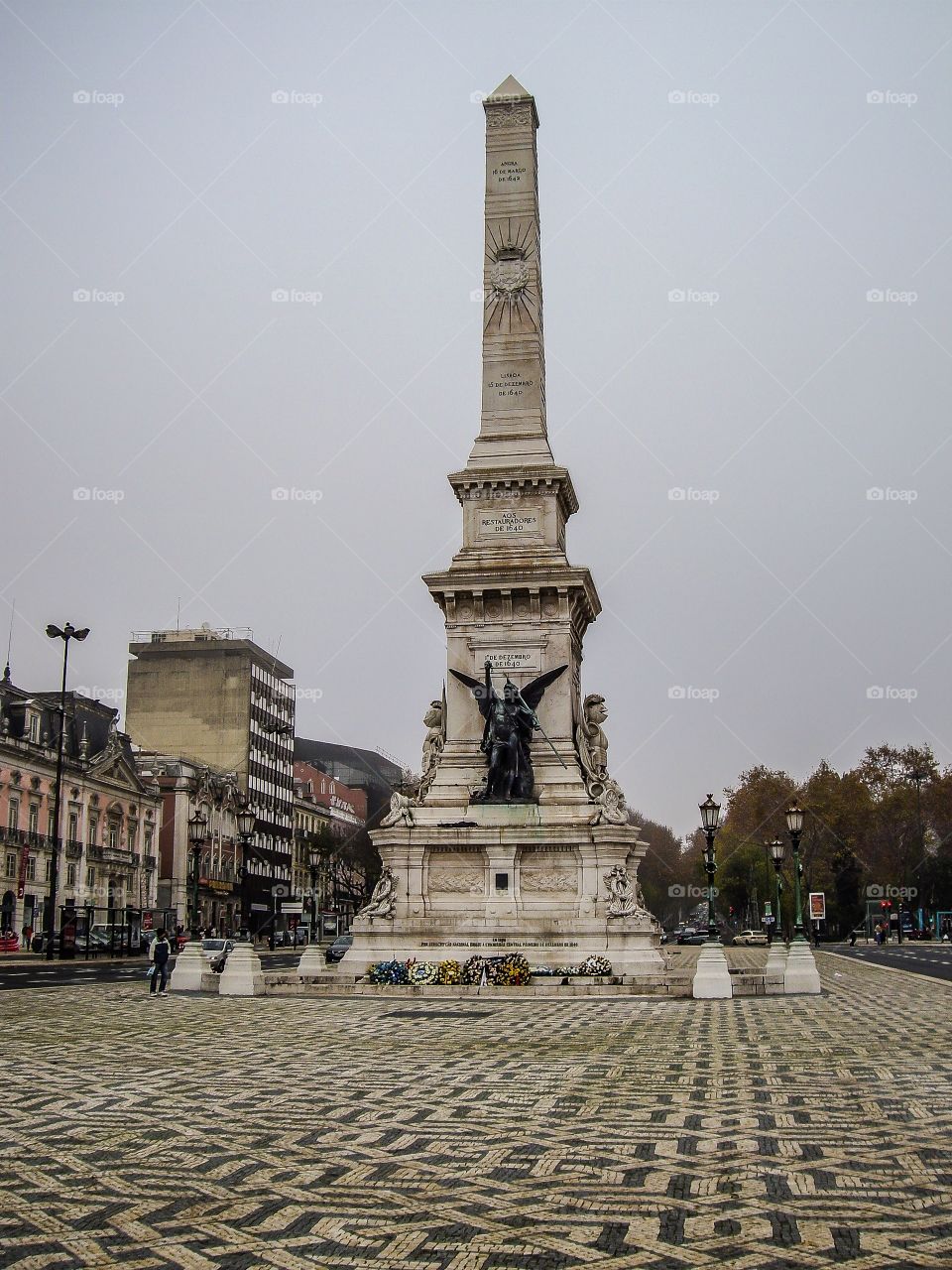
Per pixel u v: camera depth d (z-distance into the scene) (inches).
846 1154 449.7
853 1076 656.4
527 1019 1013.8
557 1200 387.5
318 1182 413.1
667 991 1279.5
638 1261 324.5
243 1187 407.2
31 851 3169.3
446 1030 927.0
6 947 2738.7
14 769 3137.3
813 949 3304.6
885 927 3762.3
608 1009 1112.8
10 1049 813.2
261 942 3809.1
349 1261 327.9
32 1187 408.5
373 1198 391.9
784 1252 331.0
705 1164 434.6
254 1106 565.0
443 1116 535.8
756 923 4859.7
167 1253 335.9
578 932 1387.8
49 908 2448.3
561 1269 319.0
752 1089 607.5
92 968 2128.4
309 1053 782.5
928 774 4030.5
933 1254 328.8
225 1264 326.6
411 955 1409.9
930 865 4033.0
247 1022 1006.4
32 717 3339.1
